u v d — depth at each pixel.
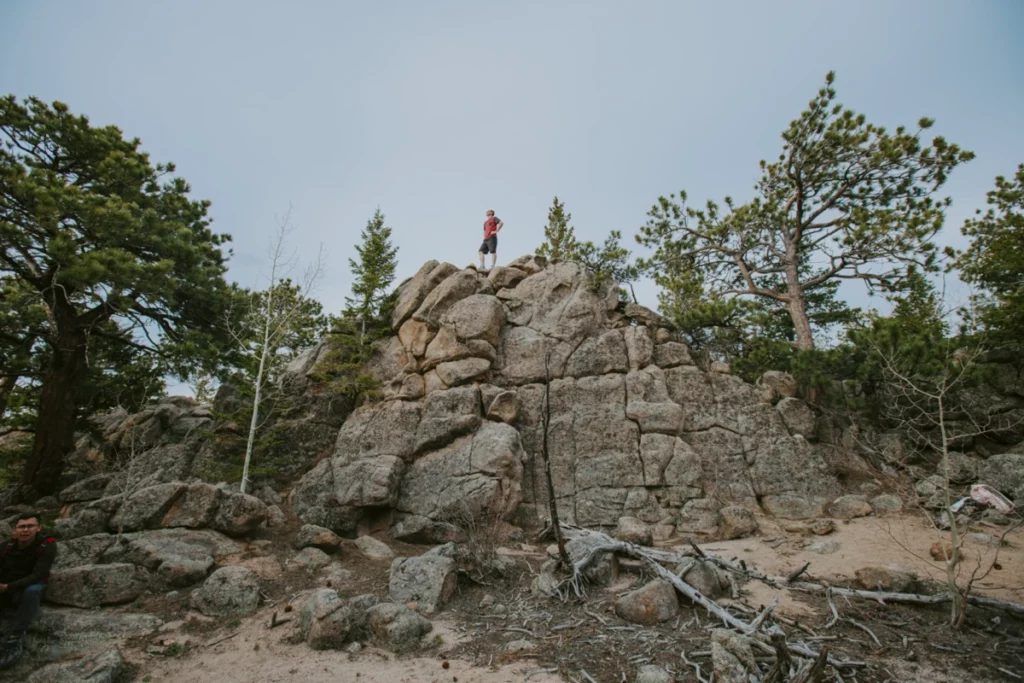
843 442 17.80
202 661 8.09
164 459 17.12
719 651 7.37
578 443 17.23
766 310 21.77
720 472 16.64
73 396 18.48
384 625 8.73
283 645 8.59
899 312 20.81
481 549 11.69
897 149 20.25
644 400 17.81
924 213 19.48
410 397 18.58
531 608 9.90
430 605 9.91
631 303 21.45
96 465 18.08
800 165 22.16
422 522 14.85
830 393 17.70
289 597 10.59
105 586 9.85
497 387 18.42
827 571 11.62
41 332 17.78
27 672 7.59
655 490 16.23
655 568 10.73
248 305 21.30
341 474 16.39
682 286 23.80
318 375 19.77
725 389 18.50
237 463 17.22
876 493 15.80
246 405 19.31
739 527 14.47
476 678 7.38
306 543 12.85
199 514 12.55
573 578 10.55
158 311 20.41
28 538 8.46
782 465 16.61
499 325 19.77
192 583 10.80
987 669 7.47
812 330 27.39
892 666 7.58
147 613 9.55
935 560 11.52
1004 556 11.30
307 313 25.41
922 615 9.44
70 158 19.59
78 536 11.96
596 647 8.22
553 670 7.52
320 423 18.91
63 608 9.44
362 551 13.45
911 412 17.22
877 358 16.38
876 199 21.84
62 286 16.84
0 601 8.26
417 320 20.45
